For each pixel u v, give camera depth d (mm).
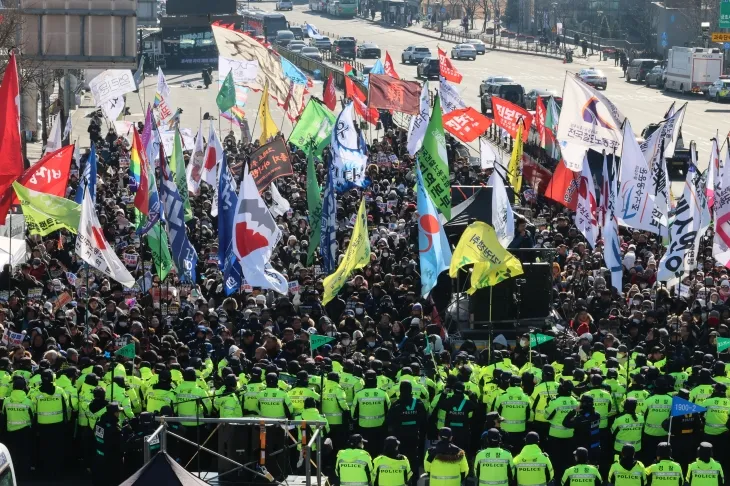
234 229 55906
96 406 41375
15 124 58344
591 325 56156
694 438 42094
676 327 52688
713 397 42312
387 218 78062
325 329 51969
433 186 62219
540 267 54875
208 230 72438
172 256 63062
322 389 41875
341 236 71875
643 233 72875
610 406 42938
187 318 54156
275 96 112062
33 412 42375
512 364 48000
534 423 42438
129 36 121125
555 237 70188
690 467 36375
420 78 196375
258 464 37906
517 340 52000
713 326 53750
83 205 52750
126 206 79000
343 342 50531
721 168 69812
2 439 42969
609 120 76000
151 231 60031
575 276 63750
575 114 76188
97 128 116750
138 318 53531
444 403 42344
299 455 41781
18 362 45062
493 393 43125
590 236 68312
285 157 73250
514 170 80312
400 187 88438
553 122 97188
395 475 36219
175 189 60406
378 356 45969
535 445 36906
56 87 182875
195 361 44969
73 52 121062
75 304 56125
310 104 94750
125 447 40625
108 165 104688
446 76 112312
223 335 50438
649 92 185000
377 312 57406
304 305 58219
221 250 60625
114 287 61312
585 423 41031
